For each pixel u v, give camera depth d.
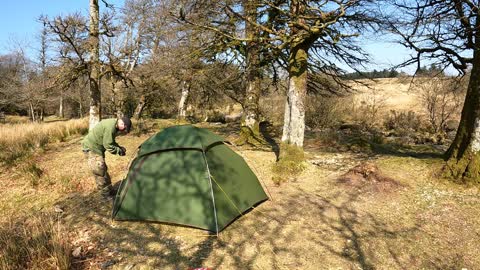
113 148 5.37
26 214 5.34
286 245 4.24
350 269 3.72
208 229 4.54
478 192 5.69
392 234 4.52
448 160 6.43
